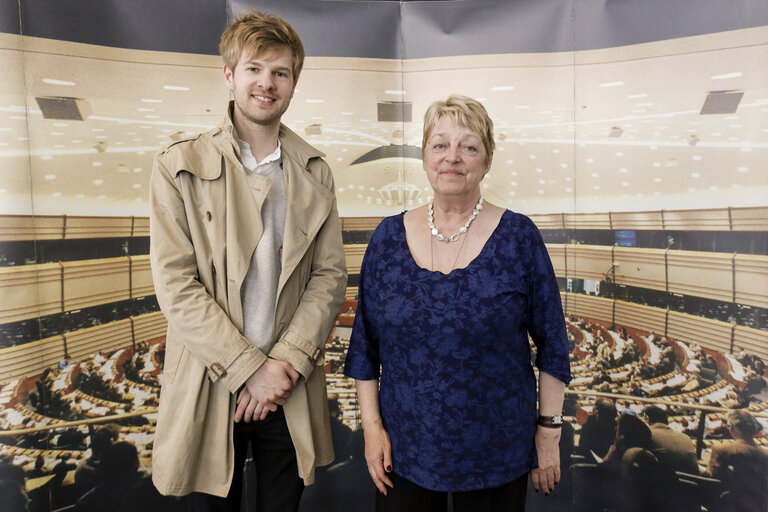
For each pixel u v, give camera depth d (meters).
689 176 2.18
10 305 2.00
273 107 1.53
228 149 1.53
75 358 2.13
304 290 1.62
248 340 1.49
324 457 1.65
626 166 2.29
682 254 2.20
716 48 2.10
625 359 2.33
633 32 2.24
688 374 2.20
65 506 2.12
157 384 2.31
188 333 1.43
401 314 1.39
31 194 2.04
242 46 1.49
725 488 2.12
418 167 2.51
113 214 2.20
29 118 2.03
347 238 2.50
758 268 2.04
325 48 2.42
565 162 2.39
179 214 1.48
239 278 1.47
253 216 1.52
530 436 1.43
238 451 1.59
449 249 1.42
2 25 1.97
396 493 1.45
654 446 2.28
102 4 2.13
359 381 1.55
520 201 2.45
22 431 2.03
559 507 2.44
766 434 2.02
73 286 2.12
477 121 1.38
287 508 1.64
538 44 2.38
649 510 2.29
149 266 2.29
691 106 2.15
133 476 2.26
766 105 2.02
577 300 2.41
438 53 2.45
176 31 2.26
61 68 2.08
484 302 1.34
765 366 2.02
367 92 2.46
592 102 2.33
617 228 2.32
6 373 2.00
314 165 1.70
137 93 2.21
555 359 1.43
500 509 1.40
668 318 2.23
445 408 1.35
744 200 2.07
